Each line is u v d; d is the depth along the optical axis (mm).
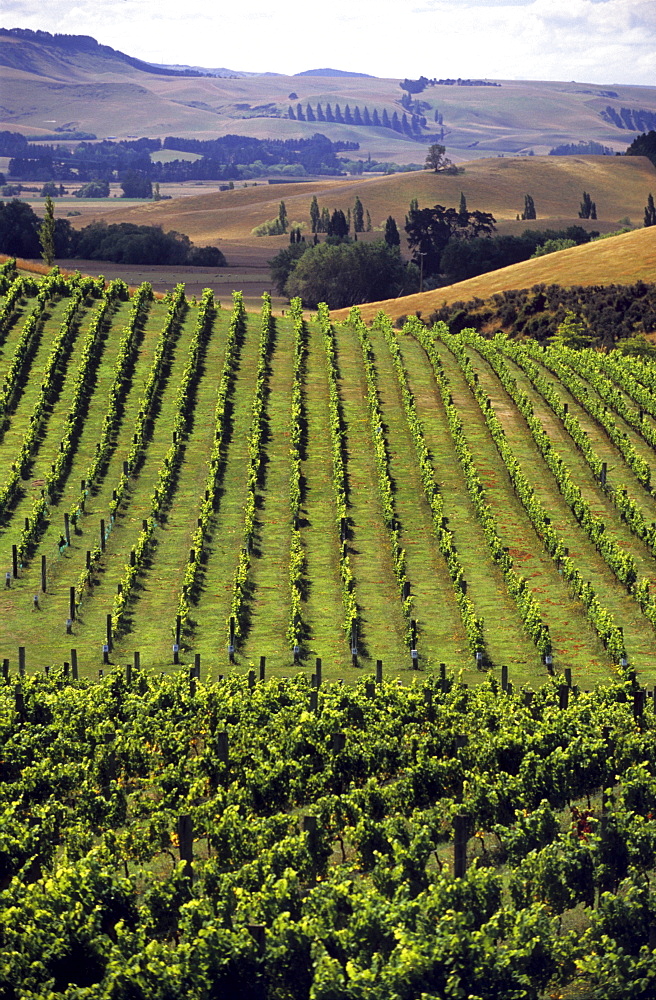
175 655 46062
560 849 23656
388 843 25844
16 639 48312
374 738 31484
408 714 34469
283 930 21000
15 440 69438
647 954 20812
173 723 34281
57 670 42812
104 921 23016
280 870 24422
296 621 47375
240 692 36156
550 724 31406
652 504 62469
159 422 73875
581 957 21234
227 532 59656
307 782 29797
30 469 66062
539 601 51438
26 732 33406
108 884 23328
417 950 20078
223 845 26109
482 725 33031
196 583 53531
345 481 66438
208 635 48719
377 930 21266
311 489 65312
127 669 39656
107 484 65125
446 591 53062
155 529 59938
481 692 35406
